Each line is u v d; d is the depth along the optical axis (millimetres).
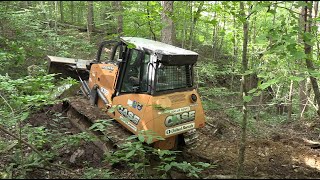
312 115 8977
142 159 4492
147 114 4773
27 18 9180
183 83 5277
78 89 7469
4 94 5258
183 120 5078
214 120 7797
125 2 6527
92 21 11219
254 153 6008
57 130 5742
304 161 5730
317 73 3893
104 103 5906
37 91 4781
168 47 5406
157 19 6891
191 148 5934
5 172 4043
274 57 5895
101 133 5504
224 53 13164
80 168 4781
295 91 10094
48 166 4449
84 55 10438
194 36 11852
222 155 5766
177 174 4328
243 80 4055
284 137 7293
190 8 6812
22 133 4926
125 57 5379
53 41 9820
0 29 8266
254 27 8648
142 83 5004
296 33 3662
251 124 7930
